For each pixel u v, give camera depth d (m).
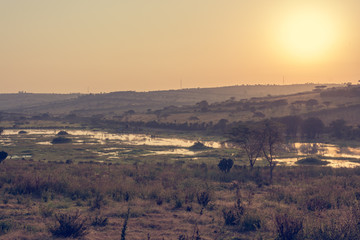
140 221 15.05
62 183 26.19
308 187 27.77
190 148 100.19
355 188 29.05
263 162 70.31
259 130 53.22
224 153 86.31
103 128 186.75
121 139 130.88
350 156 80.38
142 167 51.78
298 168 53.06
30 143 111.31
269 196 24.19
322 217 15.18
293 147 99.44
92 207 18.58
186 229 13.74
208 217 16.28
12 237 11.51
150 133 158.62
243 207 16.39
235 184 32.88
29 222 14.32
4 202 19.48
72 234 12.11
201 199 20.67
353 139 119.19
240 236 12.73
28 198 20.89
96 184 26.14
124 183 28.48
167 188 26.50
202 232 13.30
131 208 18.08
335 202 20.53
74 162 67.50
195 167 52.12
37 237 11.73
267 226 13.78
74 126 197.75
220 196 24.81
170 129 175.62
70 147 99.19
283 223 12.21
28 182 24.69
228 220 14.95
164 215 16.78
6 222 13.28
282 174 46.16
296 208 18.94
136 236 12.44
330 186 29.45
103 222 14.25
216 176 41.06
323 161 70.56
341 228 11.69
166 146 105.12
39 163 56.00
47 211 16.22
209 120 185.75
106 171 43.56
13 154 82.94
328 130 138.75
